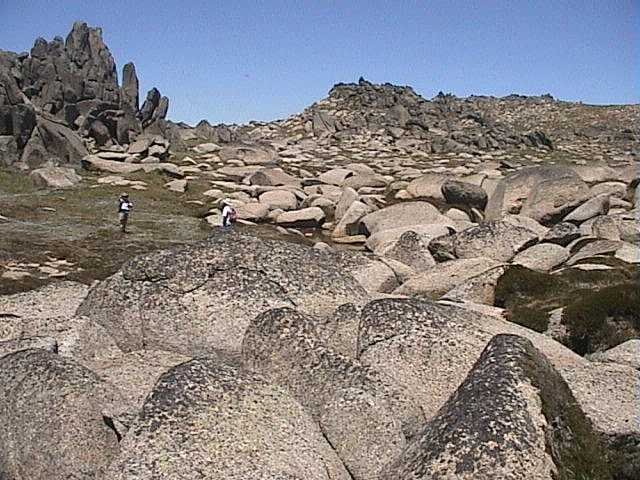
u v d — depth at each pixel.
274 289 12.16
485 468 7.41
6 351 10.75
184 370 9.10
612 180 39.16
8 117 43.22
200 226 33.06
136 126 54.81
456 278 18.31
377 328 11.06
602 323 14.30
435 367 10.51
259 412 8.70
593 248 21.28
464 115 84.81
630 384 10.34
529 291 16.83
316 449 8.51
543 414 8.13
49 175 39.50
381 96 90.25
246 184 44.09
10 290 21.12
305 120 87.62
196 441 8.13
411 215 31.09
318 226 36.41
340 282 12.70
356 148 68.12
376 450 8.59
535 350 9.29
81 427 8.80
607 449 9.02
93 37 58.38
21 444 8.98
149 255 12.70
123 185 40.56
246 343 10.63
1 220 30.83
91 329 11.66
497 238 22.03
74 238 28.67
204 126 69.31
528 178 33.06
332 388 9.36
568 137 85.81
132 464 7.95
